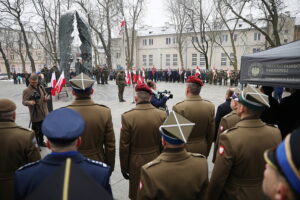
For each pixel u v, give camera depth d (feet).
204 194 6.68
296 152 2.68
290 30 123.44
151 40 195.62
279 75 9.16
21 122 27.12
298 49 9.33
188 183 6.31
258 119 7.54
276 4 62.13
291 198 2.72
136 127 9.81
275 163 2.89
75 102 9.29
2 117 7.93
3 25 100.37
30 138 8.23
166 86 78.48
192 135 11.33
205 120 11.39
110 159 9.80
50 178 3.42
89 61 52.95
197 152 11.31
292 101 11.28
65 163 3.63
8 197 7.86
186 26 126.93
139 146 10.05
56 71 60.75
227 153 7.16
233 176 7.42
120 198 12.17
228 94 14.17
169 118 6.63
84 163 5.38
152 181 6.21
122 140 10.02
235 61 103.30
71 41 50.42
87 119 9.00
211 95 53.98
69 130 5.04
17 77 94.27
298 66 8.54
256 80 10.11
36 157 8.34
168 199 6.17
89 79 9.41
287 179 2.71
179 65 184.85
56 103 38.55
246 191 7.14
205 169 6.68
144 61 200.44
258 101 7.14
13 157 7.80
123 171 10.46
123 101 42.16
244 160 7.07
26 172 5.08
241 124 7.50
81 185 3.37
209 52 171.53
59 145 5.07
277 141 7.40
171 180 6.23
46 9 107.14
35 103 17.97
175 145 6.43
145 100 10.24
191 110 11.18
